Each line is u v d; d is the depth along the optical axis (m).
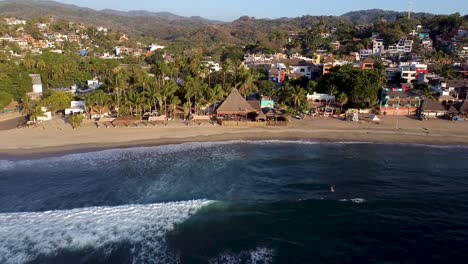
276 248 37.03
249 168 59.22
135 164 60.84
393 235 39.44
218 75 124.88
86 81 145.50
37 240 38.62
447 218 43.06
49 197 48.66
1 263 34.97
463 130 83.88
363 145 73.25
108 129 80.81
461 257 35.72
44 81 135.12
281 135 79.00
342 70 109.62
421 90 113.69
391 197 48.56
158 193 49.75
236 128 83.25
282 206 45.69
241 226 41.06
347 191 50.38
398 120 92.88
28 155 65.00
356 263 34.81
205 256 35.78
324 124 87.75
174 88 94.50
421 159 65.00
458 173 57.97
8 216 43.34
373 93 99.81
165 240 38.47
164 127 82.75
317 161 63.00
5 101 101.81
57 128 81.69
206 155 65.69
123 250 36.81
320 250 36.78
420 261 35.12
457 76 136.75
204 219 42.50
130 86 105.38
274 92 106.44
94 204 46.53
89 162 61.75
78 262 35.12
